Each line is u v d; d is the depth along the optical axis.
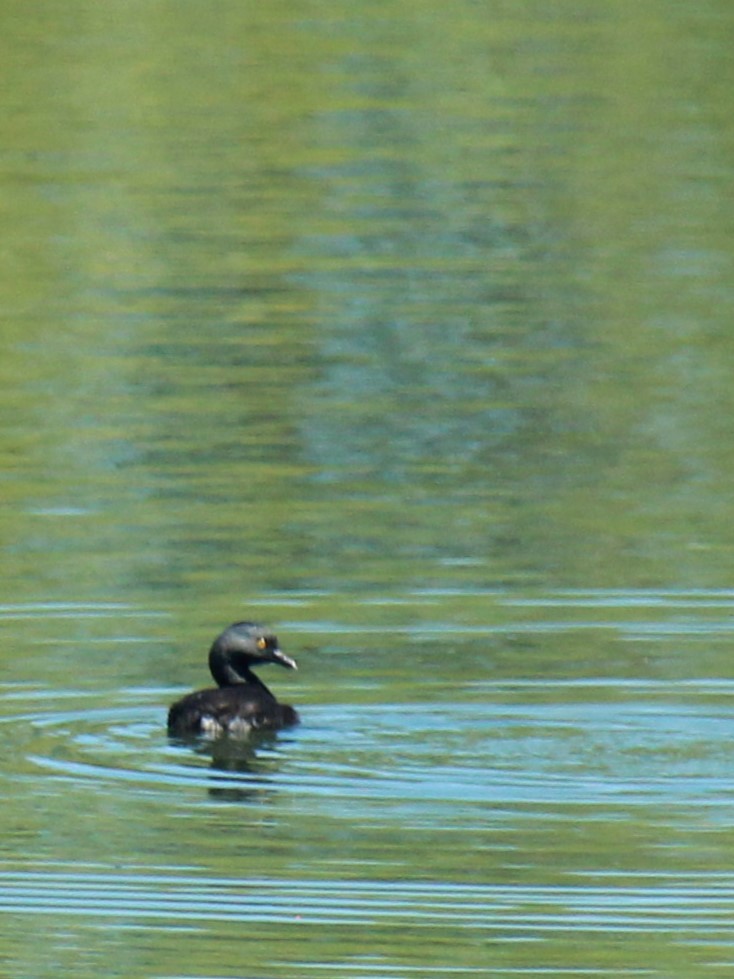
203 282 28.73
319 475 21.97
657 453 22.69
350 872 12.69
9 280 28.70
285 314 27.42
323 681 16.17
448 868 12.67
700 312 27.42
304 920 12.16
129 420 23.66
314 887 12.52
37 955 11.81
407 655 16.78
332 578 18.78
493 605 17.98
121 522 20.38
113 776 14.16
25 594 18.30
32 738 14.94
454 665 16.50
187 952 11.88
